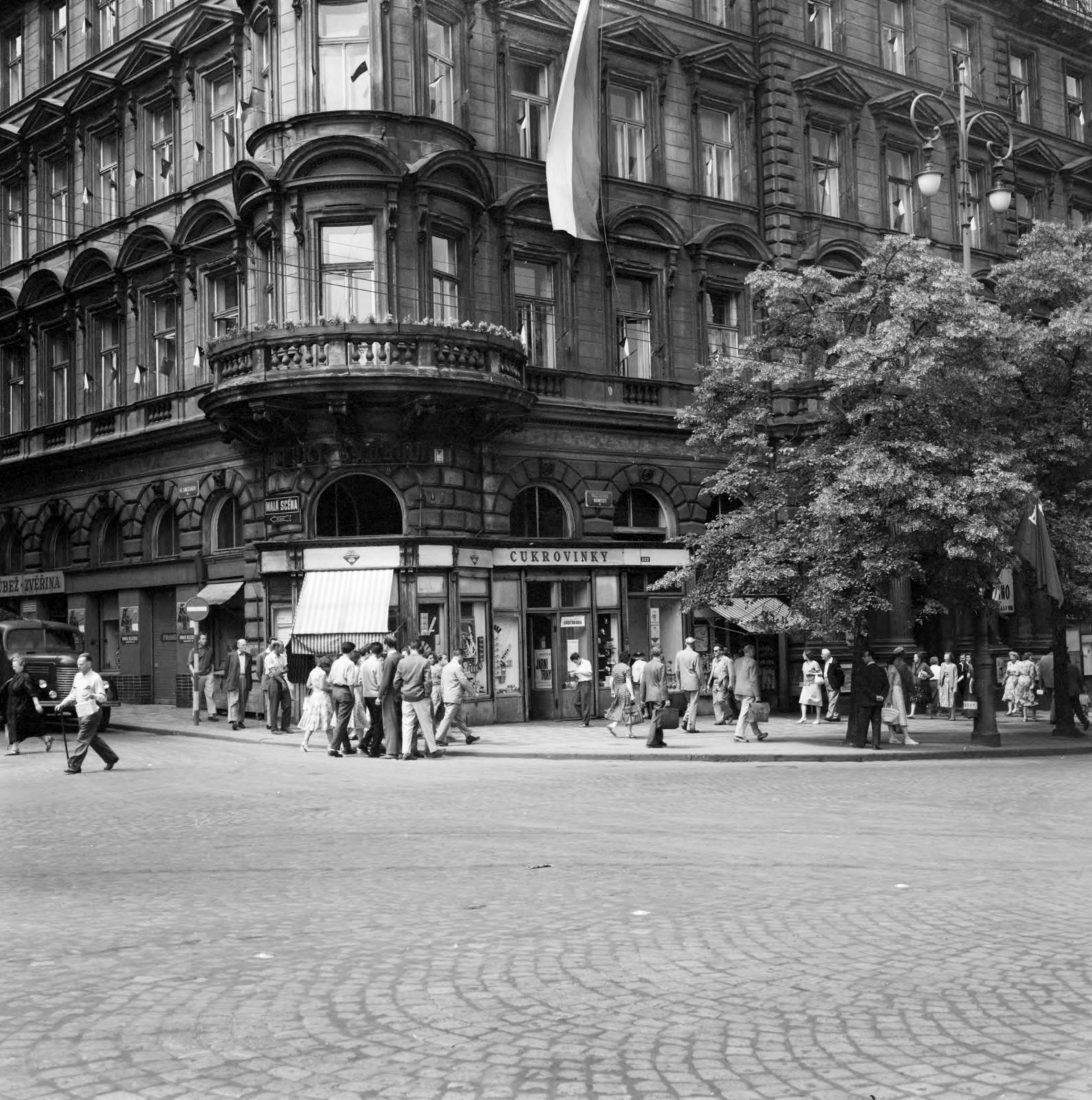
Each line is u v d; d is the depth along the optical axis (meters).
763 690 37.44
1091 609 28.00
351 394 28.84
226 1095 5.66
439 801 17.03
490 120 32.66
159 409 35.09
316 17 30.28
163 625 35.56
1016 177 43.25
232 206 33.00
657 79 35.31
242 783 19.69
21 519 40.09
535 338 33.25
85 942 8.74
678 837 13.48
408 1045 6.33
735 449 27.58
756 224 37.19
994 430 26.78
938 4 41.50
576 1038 6.42
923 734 29.19
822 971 7.76
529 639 32.62
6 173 41.28
